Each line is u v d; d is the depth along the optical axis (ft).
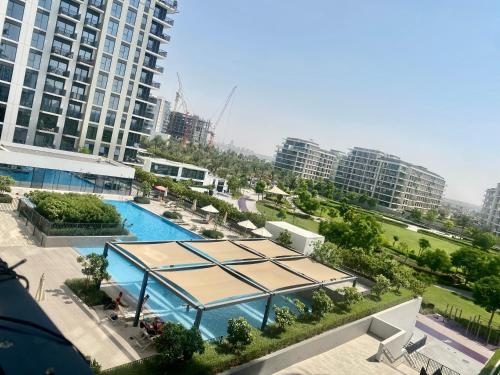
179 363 53.57
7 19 192.54
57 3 211.82
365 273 125.90
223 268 80.94
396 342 86.74
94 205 112.37
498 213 653.71
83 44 226.38
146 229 143.13
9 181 128.06
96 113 239.50
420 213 517.55
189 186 248.11
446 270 193.88
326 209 343.05
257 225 165.27
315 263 104.58
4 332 7.97
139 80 257.55
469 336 135.54
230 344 63.10
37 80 213.25
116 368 49.83
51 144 229.25
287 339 69.26
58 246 98.53
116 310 70.28
